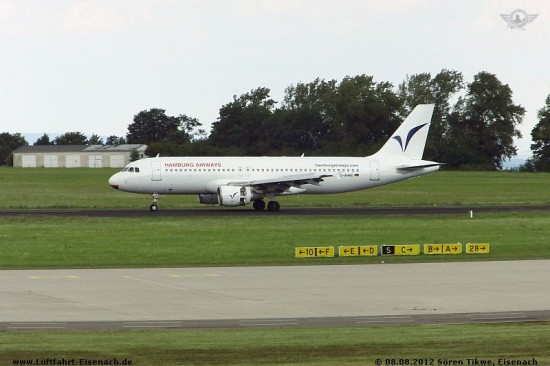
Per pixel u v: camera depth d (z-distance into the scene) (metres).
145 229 191.88
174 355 73.38
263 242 168.12
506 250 158.38
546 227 199.00
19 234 181.25
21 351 74.81
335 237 177.25
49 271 131.25
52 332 85.25
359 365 70.31
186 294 109.88
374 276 126.50
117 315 95.44
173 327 88.50
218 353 74.19
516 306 100.94
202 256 149.12
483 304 102.38
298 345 77.50
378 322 91.44
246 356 73.12
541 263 141.12
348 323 90.88
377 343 78.31
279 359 72.06
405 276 126.44
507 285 117.25
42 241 169.00
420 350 75.31
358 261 145.00
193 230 190.00
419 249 153.88
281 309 99.38
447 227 199.00
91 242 167.50
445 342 78.62
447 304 102.50
